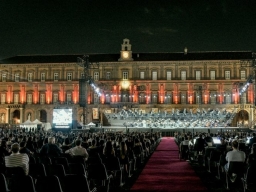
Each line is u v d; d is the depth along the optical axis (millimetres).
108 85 126312
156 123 89562
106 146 25656
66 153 22781
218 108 121750
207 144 33781
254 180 16375
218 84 123438
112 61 127125
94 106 123750
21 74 130250
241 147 28328
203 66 124750
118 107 121562
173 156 41000
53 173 16141
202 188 21219
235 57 124438
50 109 127750
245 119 122438
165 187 21453
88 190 13172
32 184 11883
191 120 91062
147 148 40062
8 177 15688
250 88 118438
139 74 126875
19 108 127438
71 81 127438
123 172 23859
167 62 125375
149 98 125000
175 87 125062
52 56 134500
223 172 24531
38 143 36188
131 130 85625
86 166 20016
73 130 75812
